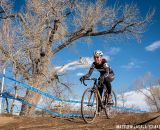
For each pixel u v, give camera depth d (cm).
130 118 715
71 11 2384
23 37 1991
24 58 1975
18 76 1917
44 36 2191
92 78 734
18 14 2106
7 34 1912
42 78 2072
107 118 783
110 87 756
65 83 2136
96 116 755
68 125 728
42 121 811
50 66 2178
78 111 1317
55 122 793
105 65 731
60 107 1293
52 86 2114
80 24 2417
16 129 736
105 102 765
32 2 2131
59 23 2272
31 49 2031
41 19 2133
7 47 1875
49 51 2183
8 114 1006
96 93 739
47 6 2186
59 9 2248
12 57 1844
